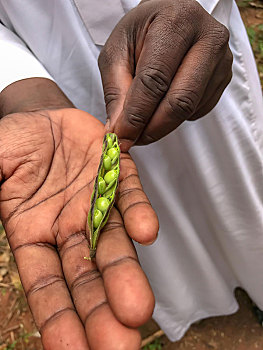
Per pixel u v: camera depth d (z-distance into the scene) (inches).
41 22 9.7
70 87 10.7
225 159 10.9
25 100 9.8
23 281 7.3
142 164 10.9
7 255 19.7
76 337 6.2
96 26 9.1
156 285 14.2
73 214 7.9
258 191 12.0
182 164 11.3
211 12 9.0
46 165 8.7
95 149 8.8
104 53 8.3
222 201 11.9
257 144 11.1
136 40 8.0
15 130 8.8
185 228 12.7
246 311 17.5
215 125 10.2
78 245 7.4
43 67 10.5
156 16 7.6
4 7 10.1
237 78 10.2
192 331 17.2
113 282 6.1
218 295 15.1
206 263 13.8
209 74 7.6
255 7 30.7
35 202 8.2
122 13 9.0
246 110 10.6
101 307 6.2
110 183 7.7
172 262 13.6
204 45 7.5
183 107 7.5
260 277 14.1
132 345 5.7
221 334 17.0
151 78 7.3
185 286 14.7
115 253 6.6
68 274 7.2
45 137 8.9
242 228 12.6
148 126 8.0
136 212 6.9
